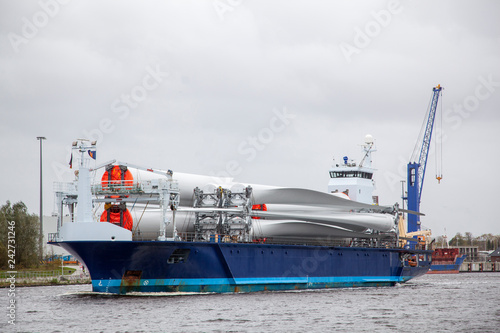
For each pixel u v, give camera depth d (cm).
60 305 6412
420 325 5469
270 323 5419
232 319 5572
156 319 5538
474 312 6309
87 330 5103
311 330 5150
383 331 5169
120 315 5741
